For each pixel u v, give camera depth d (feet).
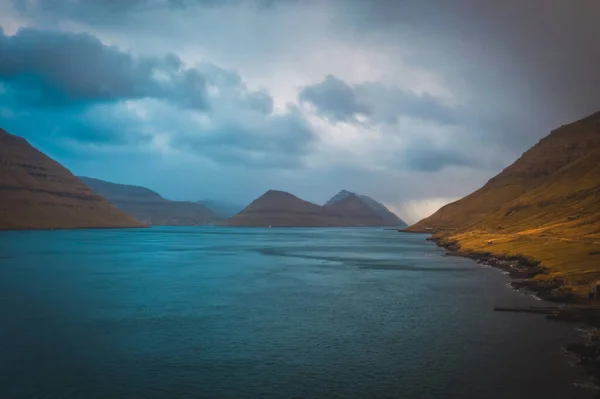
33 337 154.10
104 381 115.75
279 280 293.43
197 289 255.29
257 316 185.26
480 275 304.71
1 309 197.98
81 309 198.80
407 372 120.47
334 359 131.34
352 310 195.93
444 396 105.40
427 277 300.20
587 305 187.01
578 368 121.49
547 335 151.12
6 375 119.44
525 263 313.12
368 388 110.52
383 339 150.71
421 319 177.58
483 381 113.50
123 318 181.98
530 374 117.60
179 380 116.37
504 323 168.25
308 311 194.59
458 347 140.46
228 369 123.85
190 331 162.09
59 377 118.32
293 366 125.90
